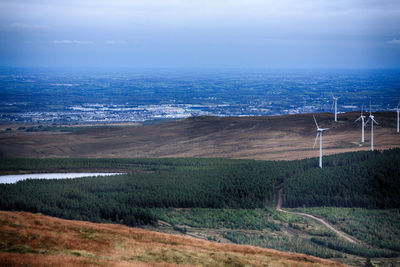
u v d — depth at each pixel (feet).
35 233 184.03
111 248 182.91
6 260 151.23
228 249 204.95
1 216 201.98
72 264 155.02
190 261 179.22
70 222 212.02
